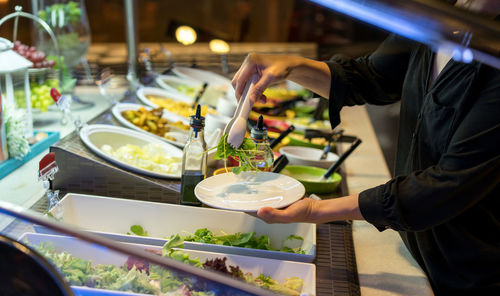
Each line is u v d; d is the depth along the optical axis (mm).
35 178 1539
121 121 1919
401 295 1183
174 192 1488
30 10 2689
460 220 1176
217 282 846
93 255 917
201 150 1423
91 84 2607
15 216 789
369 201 1112
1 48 1604
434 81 1208
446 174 1048
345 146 2281
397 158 1464
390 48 1539
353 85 1583
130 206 1385
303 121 2518
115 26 5918
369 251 1393
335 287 1159
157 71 2826
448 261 1208
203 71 2904
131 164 1597
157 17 6301
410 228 1099
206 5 6617
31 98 2049
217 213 1372
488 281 1180
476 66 1062
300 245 1347
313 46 3293
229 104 2266
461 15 606
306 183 1682
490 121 1025
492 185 1053
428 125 1212
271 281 1068
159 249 1115
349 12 676
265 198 1260
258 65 1353
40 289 730
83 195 1378
